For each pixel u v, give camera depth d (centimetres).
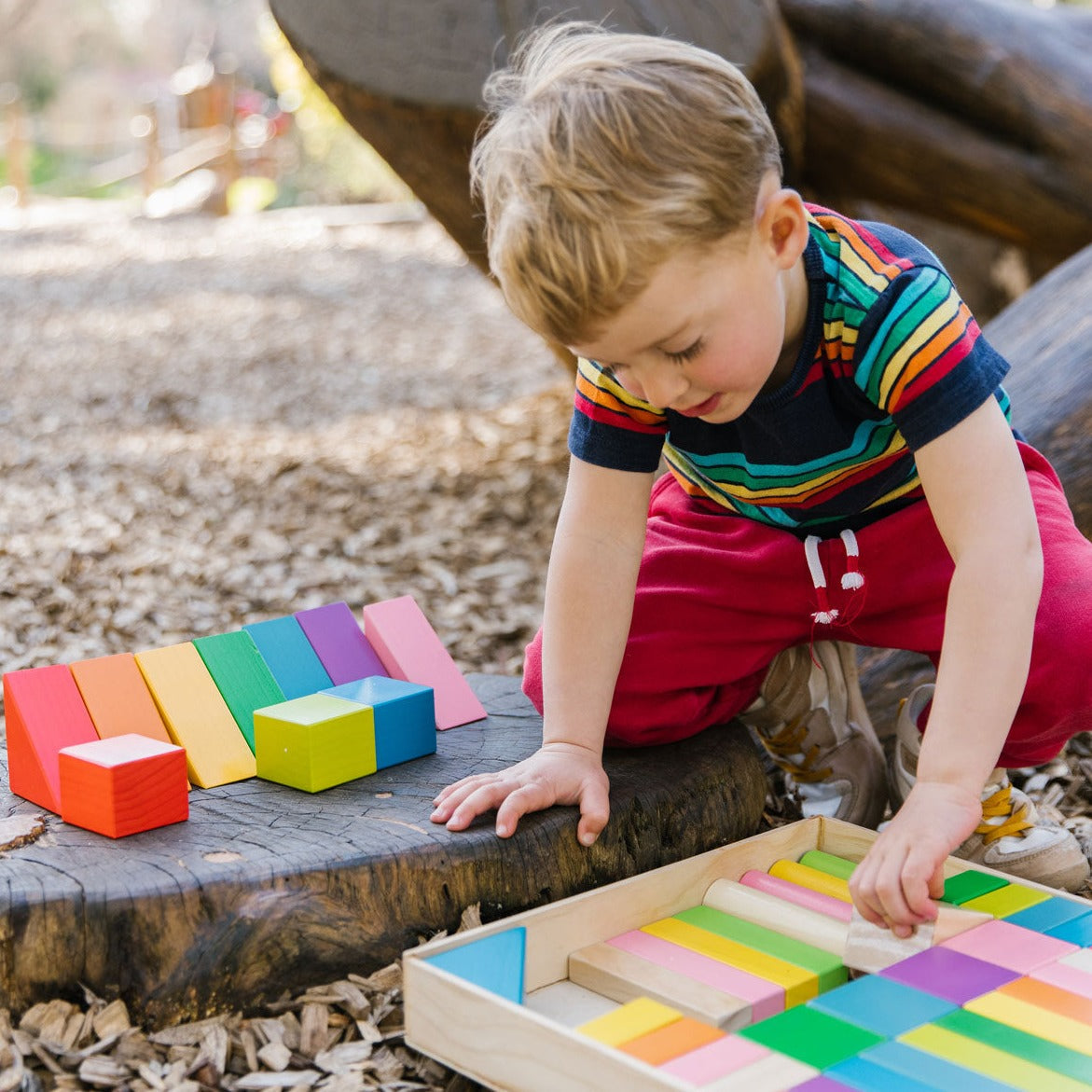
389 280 974
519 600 315
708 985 130
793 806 192
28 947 132
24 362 670
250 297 893
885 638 170
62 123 2053
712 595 168
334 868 139
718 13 280
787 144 317
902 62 314
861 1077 111
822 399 147
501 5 264
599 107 122
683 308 122
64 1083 128
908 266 140
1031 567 135
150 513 387
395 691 172
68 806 150
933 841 128
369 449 464
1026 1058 114
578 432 162
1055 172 313
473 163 140
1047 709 155
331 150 1540
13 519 378
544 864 147
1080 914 143
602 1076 109
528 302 125
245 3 1914
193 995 136
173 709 166
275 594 320
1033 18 319
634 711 167
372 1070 132
